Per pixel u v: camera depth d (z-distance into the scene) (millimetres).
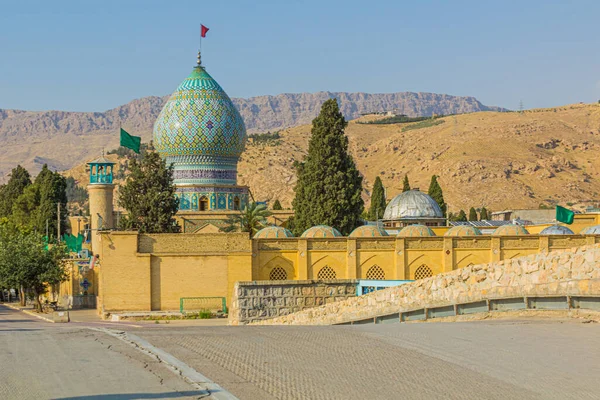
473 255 67312
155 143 81562
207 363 16703
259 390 14359
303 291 45719
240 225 75625
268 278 65188
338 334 21625
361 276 66062
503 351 18781
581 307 26078
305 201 81125
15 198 135625
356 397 14062
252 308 45000
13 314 71812
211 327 24953
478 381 15531
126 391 14047
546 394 14625
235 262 63844
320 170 80688
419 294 32312
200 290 63500
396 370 16422
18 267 73438
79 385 14492
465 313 30219
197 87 80625
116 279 62750
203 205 79188
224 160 80812
